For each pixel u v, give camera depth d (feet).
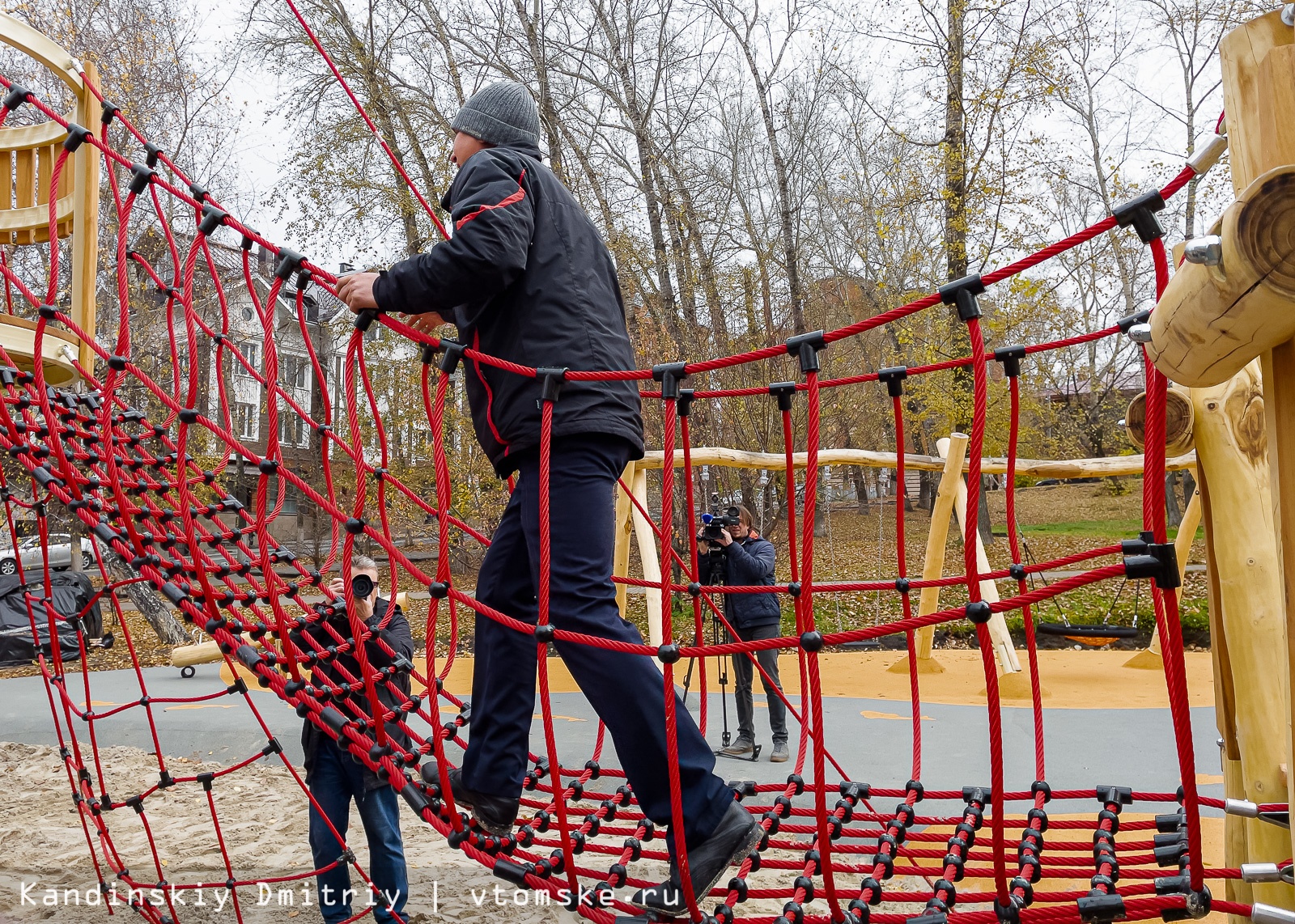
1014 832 14.47
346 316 59.31
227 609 9.05
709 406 53.31
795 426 52.06
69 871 15.21
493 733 7.42
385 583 64.64
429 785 7.73
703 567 20.80
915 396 52.75
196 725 25.04
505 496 52.37
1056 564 7.46
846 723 22.65
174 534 9.45
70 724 12.39
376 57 56.34
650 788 6.59
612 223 57.93
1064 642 36.70
